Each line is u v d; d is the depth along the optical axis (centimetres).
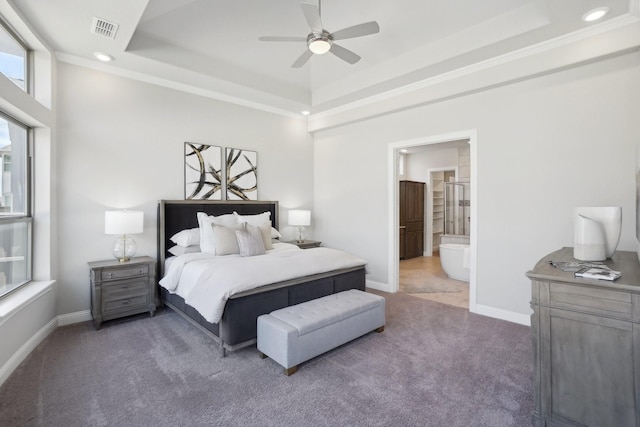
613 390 151
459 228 753
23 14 248
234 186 457
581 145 294
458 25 309
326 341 254
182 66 351
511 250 337
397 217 456
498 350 271
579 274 162
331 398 205
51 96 303
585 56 276
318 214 556
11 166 270
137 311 337
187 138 411
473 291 366
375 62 390
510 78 318
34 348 270
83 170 336
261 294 271
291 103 476
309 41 259
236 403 199
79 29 271
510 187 336
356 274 361
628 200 273
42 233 302
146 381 223
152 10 295
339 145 519
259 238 366
